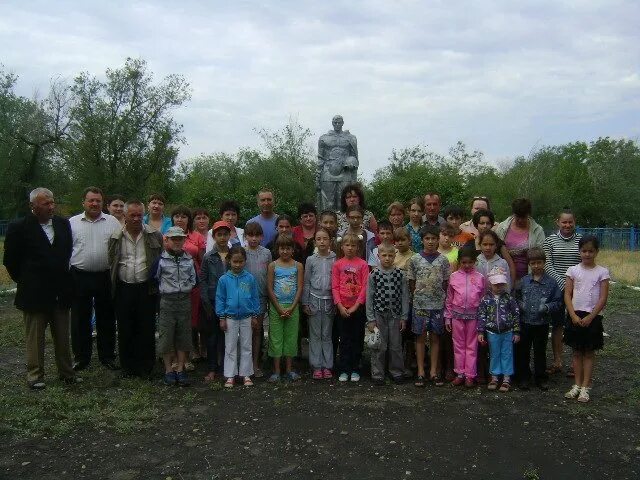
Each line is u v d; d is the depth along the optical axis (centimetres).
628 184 4184
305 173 3609
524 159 4006
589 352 586
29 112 3784
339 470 430
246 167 3631
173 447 474
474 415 545
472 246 700
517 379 652
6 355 779
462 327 643
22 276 622
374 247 744
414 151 4353
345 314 653
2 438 493
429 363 726
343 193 802
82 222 700
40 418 539
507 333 623
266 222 802
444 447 470
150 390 620
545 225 3619
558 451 462
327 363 677
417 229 766
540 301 627
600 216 4459
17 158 3850
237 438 492
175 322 647
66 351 646
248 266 686
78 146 3641
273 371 711
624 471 428
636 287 1472
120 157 3731
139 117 3691
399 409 562
